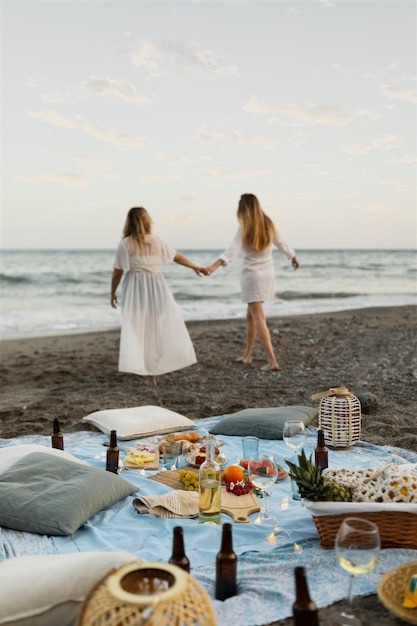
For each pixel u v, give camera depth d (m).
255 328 9.20
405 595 2.60
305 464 3.32
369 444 5.23
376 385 8.12
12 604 2.48
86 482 3.88
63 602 2.49
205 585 2.93
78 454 5.04
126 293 7.90
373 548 2.34
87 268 38.09
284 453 4.99
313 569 3.04
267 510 3.81
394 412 6.74
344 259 48.84
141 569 2.22
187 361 8.05
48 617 2.49
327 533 3.22
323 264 43.53
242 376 8.81
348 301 22.91
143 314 7.91
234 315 17.69
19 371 9.53
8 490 3.79
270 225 8.74
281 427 5.36
